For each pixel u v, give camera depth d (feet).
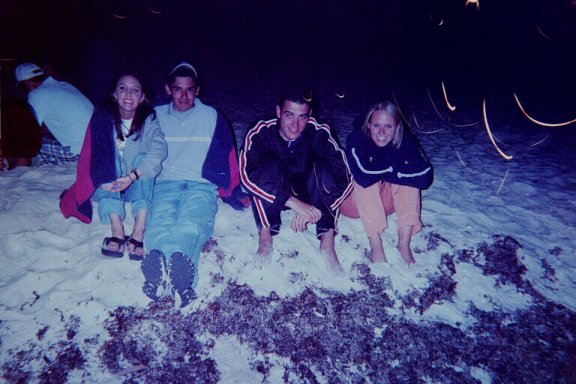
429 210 12.27
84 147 9.11
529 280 9.91
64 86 11.45
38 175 12.28
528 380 7.82
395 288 9.55
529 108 26.73
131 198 9.45
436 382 7.70
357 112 24.47
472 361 8.11
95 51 38.29
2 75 22.20
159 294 8.48
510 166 16.19
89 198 9.82
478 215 12.12
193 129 10.06
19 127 12.11
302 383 7.48
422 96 29.91
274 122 9.64
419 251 10.63
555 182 14.75
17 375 7.09
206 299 8.80
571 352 8.38
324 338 8.32
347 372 7.75
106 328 7.97
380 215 9.84
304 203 9.57
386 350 8.20
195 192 9.76
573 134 21.03
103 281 8.87
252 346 8.05
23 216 10.37
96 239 9.94
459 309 9.23
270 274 9.53
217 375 7.44
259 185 9.46
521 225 11.84
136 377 7.27
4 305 8.20
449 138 19.84
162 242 8.62
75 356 7.44
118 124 9.12
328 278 9.68
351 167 9.75
